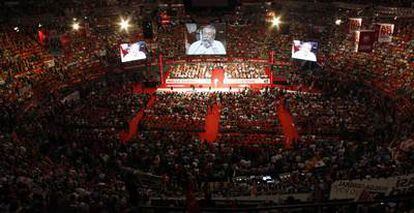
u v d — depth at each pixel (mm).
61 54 48625
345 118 37562
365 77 48594
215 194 21844
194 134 37375
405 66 46625
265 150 30359
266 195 20781
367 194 19141
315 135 36062
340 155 28734
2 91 40844
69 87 48688
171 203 19703
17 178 20516
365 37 43938
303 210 16125
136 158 28734
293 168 27562
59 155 28578
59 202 17594
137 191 20594
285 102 44406
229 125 37844
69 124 37562
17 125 34156
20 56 49156
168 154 29344
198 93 48625
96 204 18375
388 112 38719
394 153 26297
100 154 28906
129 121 40312
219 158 29016
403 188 19344
